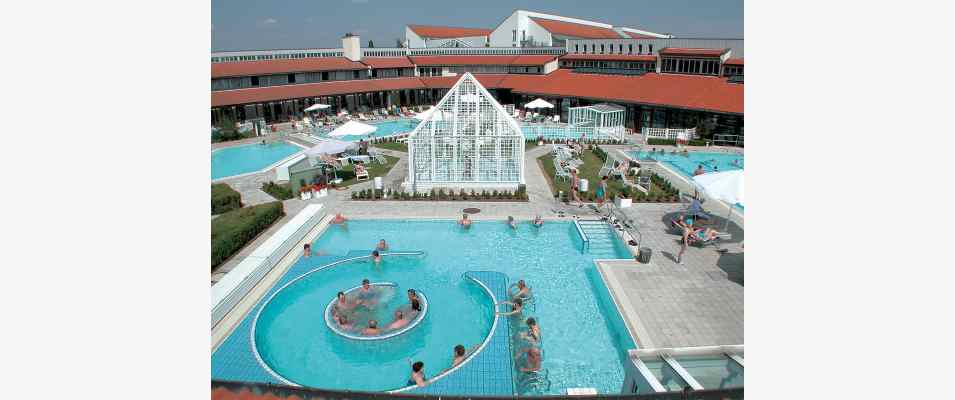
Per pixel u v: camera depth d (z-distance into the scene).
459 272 21.61
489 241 24.92
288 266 21.58
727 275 20.19
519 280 20.55
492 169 31.95
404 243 24.62
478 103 31.06
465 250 23.86
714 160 42.31
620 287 19.12
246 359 15.18
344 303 18.67
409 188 32.16
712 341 15.59
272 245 22.31
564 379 14.62
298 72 62.91
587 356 15.76
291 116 63.38
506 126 31.19
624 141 50.12
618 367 15.26
